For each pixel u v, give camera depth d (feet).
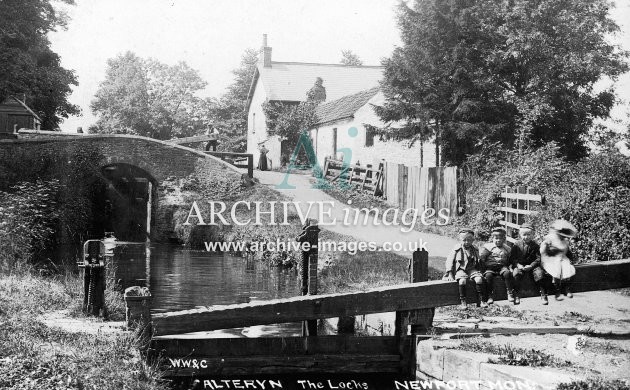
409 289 29.99
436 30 78.28
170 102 113.39
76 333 28.09
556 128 77.46
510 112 78.07
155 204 81.61
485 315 34.71
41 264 53.57
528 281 29.99
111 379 23.09
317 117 129.39
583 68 74.23
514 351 25.29
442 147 81.10
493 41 79.00
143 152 81.15
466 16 76.69
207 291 46.06
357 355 30.01
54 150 78.02
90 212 79.15
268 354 29.86
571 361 24.40
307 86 142.82
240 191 81.66
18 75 95.66
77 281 40.81
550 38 75.51
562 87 75.72
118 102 110.63
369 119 108.88
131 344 27.02
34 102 106.52
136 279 50.80
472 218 63.62
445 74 78.43
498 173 64.13
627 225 43.93
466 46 78.33
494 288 30.12
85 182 79.00
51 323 30.55
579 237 44.73
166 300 42.52
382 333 34.17
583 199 45.85
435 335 29.50
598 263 30.66
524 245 30.32
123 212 83.20
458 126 77.20
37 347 25.45
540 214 48.93
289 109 130.93
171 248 73.05
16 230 52.70
